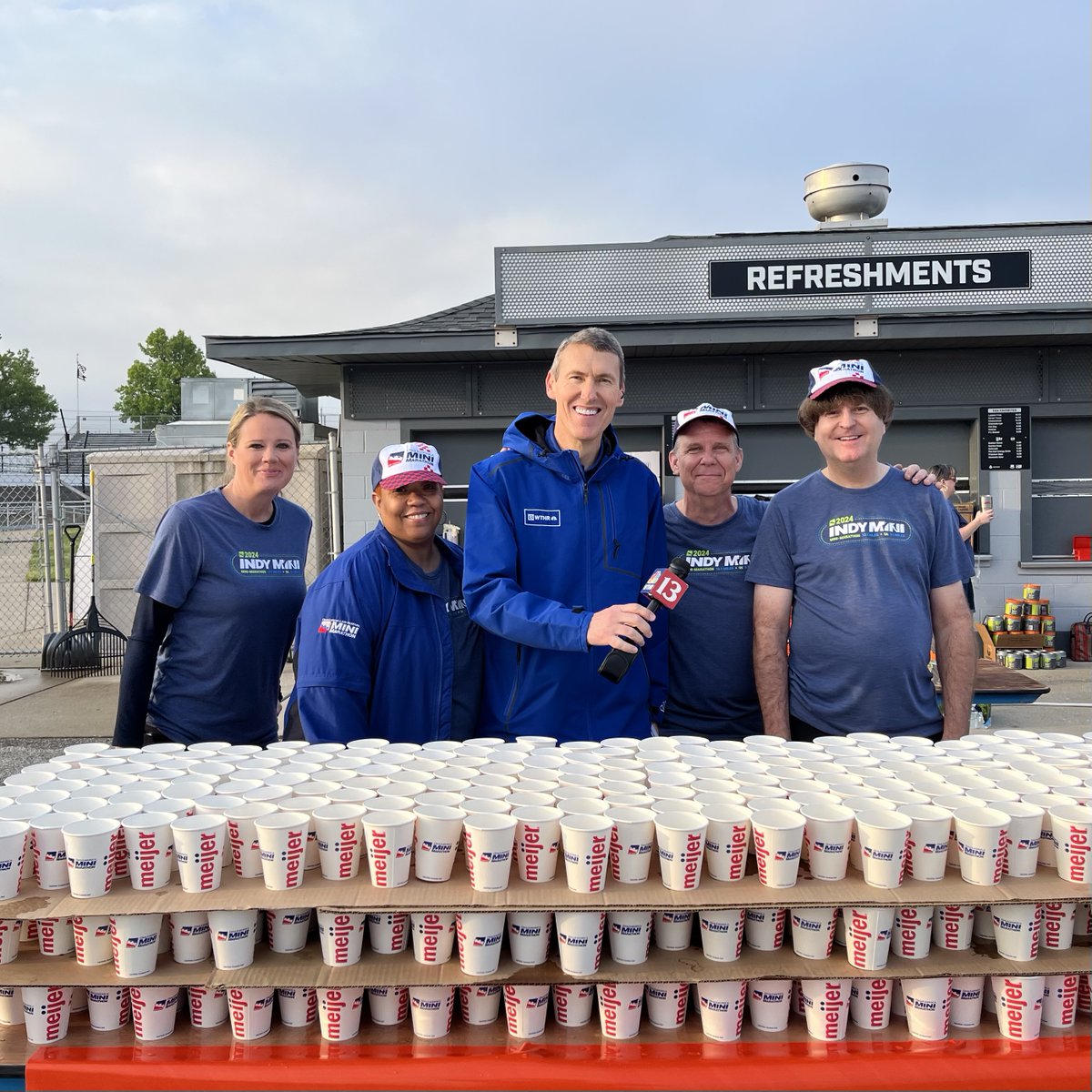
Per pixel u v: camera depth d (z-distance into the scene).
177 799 2.03
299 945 1.95
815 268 9.06
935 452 10.18
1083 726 7.48
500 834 1.84
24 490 13.59
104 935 1.90
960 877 1.94
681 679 3.57
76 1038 1.90
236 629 3.38
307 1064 1.79
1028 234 8.93
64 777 2.26
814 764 2.36
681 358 10.04
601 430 2.88
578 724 2.88
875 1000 1.92
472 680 3.07
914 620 3.08
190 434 14.44
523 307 9.20
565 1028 1.93
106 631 10.27
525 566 2.89
